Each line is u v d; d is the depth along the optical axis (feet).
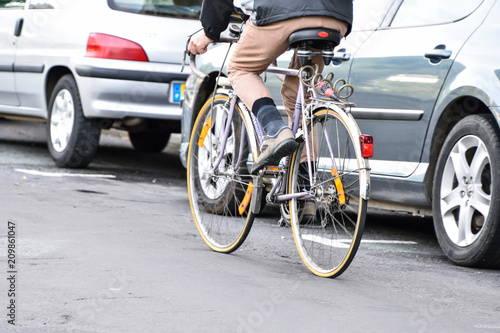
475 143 41.55
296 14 35.83
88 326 27.73
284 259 40.86
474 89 41.60
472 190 41.52
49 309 29.37
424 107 44.65
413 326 29.45
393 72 46.39
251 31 37.47
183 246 41.98
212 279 34.86
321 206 37.01
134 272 35.24
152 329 27.71
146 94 68.69
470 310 32.32
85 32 69.67
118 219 48.57
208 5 39.60
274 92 52.85
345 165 35.78
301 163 38.40
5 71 78.84
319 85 37.01
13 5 78.84
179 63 69.26
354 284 35.76
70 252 38.42
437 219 43.55
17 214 47.70
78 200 54.60
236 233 40.86
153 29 69.00
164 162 83.87
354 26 50.16
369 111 47.42
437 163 43.70
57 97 72.43
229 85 43.11
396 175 46.24
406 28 47.24
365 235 50.37
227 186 41.75
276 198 39.42
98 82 68.59
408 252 45.14
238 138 41.55
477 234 40.98
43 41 73.97
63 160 71.77
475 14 44.16
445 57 43.80
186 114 59.67
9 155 77.92
